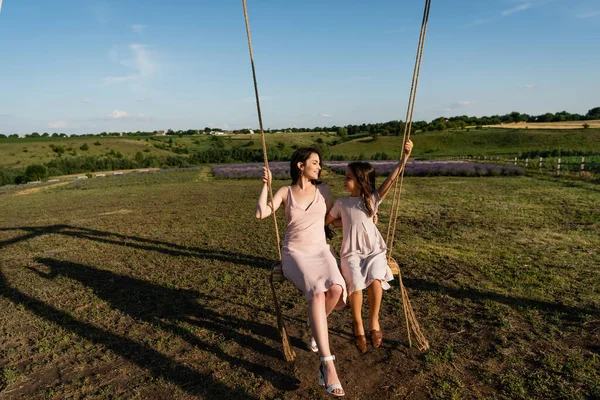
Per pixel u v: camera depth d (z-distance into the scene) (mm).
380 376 2977
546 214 9336
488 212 9922
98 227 10203
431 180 20625
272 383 2920
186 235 8562
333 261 3125
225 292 4898
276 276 3260
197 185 24109
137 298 4809
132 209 13695
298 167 3312
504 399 2621
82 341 3705
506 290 4516
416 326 3402
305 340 3592
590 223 8094
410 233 7816
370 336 3346
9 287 5430
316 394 2766
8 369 3264
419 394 2729
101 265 6410
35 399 2850
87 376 3115
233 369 3127
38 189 28922
